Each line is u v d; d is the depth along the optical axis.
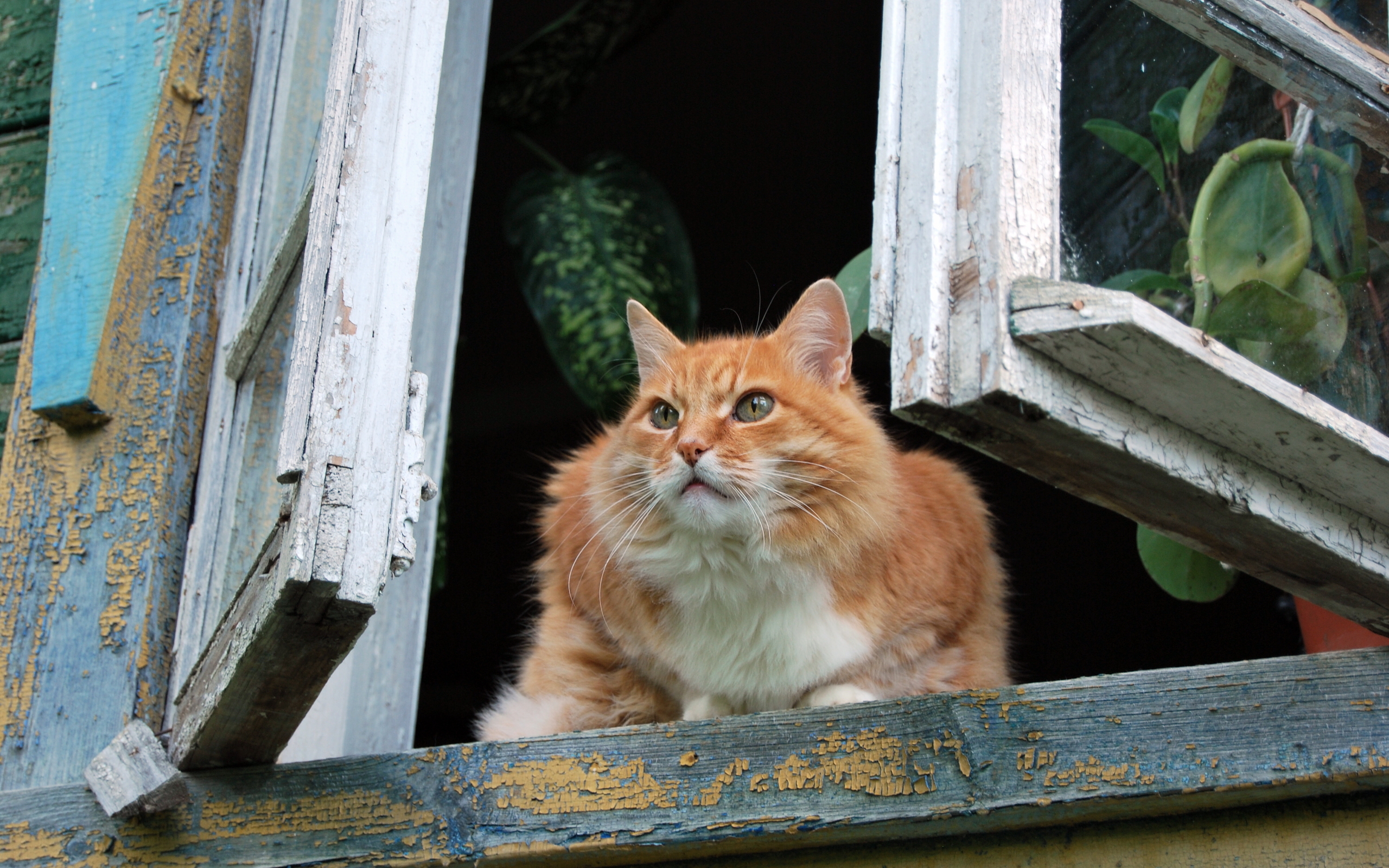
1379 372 1.52
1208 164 1.47
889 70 1.36
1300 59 1.54
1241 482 1.36
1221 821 1.44
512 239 3.42
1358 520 1.46
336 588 1.33
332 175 1.51
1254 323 1.45
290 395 1.43
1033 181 1.27
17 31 2.49
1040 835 1.49
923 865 1.50
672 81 4.48
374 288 1.49
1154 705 1.43
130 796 1.59
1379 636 1.98
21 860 1.64
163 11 2.28
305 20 2.33
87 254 2.13
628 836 1.52
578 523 2.36
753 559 2.04
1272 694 1.41
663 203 3.45
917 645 2.06
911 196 1.30
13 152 2.44
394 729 2.24
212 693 1.52
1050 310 1.19
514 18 4.35
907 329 1.25
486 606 4.94
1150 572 2.34
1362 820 1.41
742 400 2.20
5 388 2.28
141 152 2.18
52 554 2.02
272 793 1.61
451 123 2.51
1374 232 1.57
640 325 2.47
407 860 1.56
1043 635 4.04
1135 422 1.29
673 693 2.15
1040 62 1.32
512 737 2.14
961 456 4.32
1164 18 1.46
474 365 5.23
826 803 1.48
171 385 2.09
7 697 1.94
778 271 5.08
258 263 2.17
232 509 2.02
